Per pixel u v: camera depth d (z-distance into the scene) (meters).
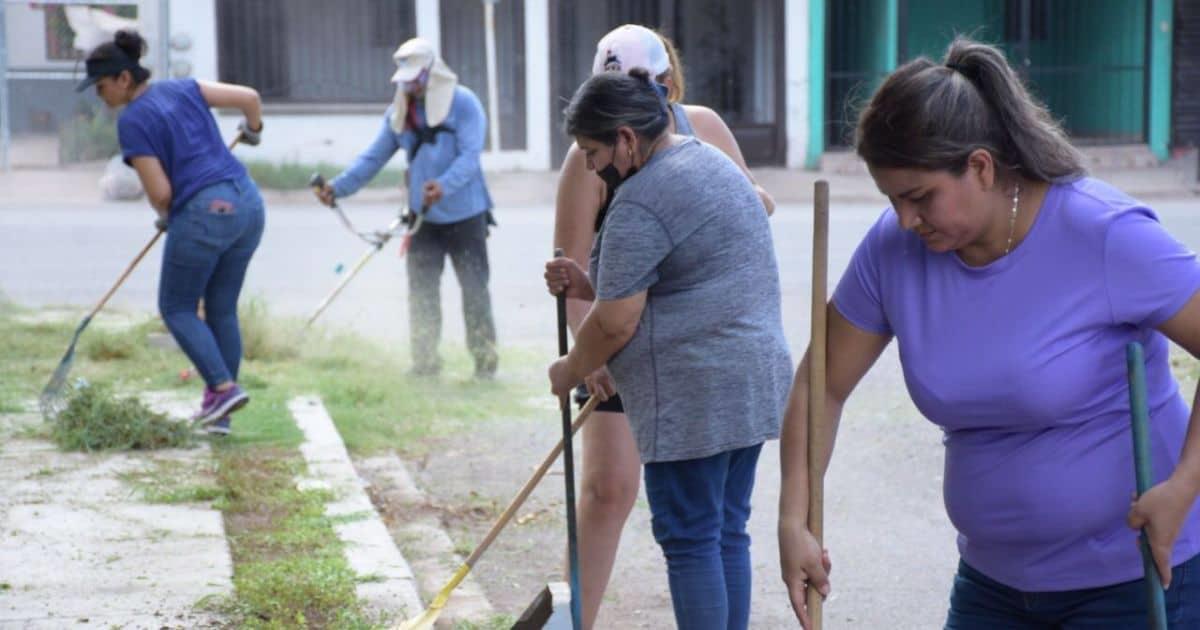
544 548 5.72
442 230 8.79
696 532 3.95
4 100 21.59
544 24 23.23
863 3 24.44
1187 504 2.63
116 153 22.16
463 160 8.64
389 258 14.77
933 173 2.59
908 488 6.63
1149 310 2.65
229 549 5.21
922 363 2.80
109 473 6.22
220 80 22.47
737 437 3.87
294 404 7.79
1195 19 24.94
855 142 2.70
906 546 5.82
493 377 8.91
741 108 24.47
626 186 3.81
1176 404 2.83
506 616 4.80
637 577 5.46
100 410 6.78
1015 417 2.75
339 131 22.69
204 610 4.59
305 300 12.09
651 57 4.27
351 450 7.14
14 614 4.52
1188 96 25.14
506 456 7.14
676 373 3.86
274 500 5.88
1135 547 2.77
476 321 8.88
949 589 5.32
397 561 5.14
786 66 23.88
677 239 3.79
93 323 10.41
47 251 15.03
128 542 5.26
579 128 3.81
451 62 23.56
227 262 7.03
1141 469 2.63
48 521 5.50
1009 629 2.94
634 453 4.38
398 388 8.47
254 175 21.20
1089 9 25.38
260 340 9.29
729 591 4.09
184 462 6.43
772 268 4.01
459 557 5.55
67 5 19.16
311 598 4.75
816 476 2.96
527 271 13.97
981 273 2.74
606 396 4.26
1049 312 2.69
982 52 2.65
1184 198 20.92
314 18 22.81
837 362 2.98
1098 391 2.72
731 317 3.86
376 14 23.03
